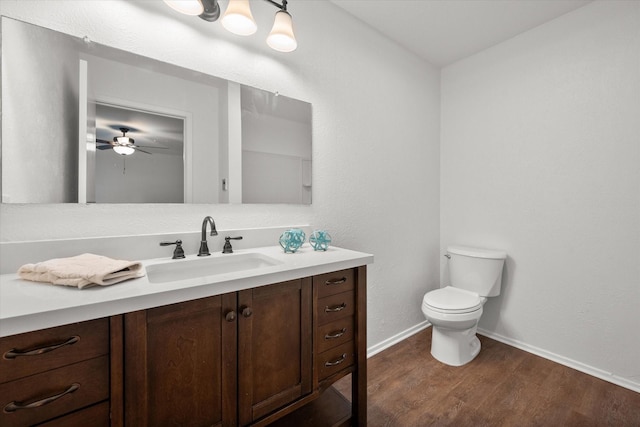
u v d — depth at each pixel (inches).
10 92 37.6
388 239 85.7
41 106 39.5
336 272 47.7
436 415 56.7
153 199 48.3
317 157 69.2
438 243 103.4
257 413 38.4
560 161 75.8
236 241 55.7
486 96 91.0
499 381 67.7
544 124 78.6
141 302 28.9
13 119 37.8
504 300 86.9
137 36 46.6
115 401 28.2
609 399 61.2
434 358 78.2
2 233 37.4
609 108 68.3
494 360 77.0
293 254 52.2
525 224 82.4
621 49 66.6
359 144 77.9
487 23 78.7
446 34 83.5
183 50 50.9
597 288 70.3
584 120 71.9
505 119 86.5
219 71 54.8
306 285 43.4
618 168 67.1
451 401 60.8
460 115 97.9
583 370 71.7
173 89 50.0
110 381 28.0
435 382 67.4
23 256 37.5
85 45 42.6
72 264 33.6
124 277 33.5
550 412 57.3
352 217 76.6
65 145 41.2
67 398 25.9
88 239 41.8
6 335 22.8
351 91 75.9
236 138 56.9
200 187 52.9
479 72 92.7
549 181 77.8
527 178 82.0
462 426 53.9
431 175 100.2
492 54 89.5
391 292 86.6
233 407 36.2
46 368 25.0
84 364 26.7
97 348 27.3
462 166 97.3
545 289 78.7
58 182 40.8
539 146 79.6
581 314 72.7
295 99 65.0
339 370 48.1
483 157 91.8
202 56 52.9
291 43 53.9
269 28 61.2
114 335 28.0
